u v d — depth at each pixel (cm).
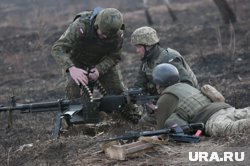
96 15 1457
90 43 1482
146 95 1441
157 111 1281
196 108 1255
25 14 5025
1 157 1380
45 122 1870
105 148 1193
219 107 1250
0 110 1450
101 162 1161
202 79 2256
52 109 1441
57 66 2866
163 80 1291
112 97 1441
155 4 4934
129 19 4050
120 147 1146
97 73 1490
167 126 1248
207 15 3869
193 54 2727
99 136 1370
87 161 1176
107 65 1533
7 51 3191
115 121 1516
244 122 1188
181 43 3009
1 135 1744
